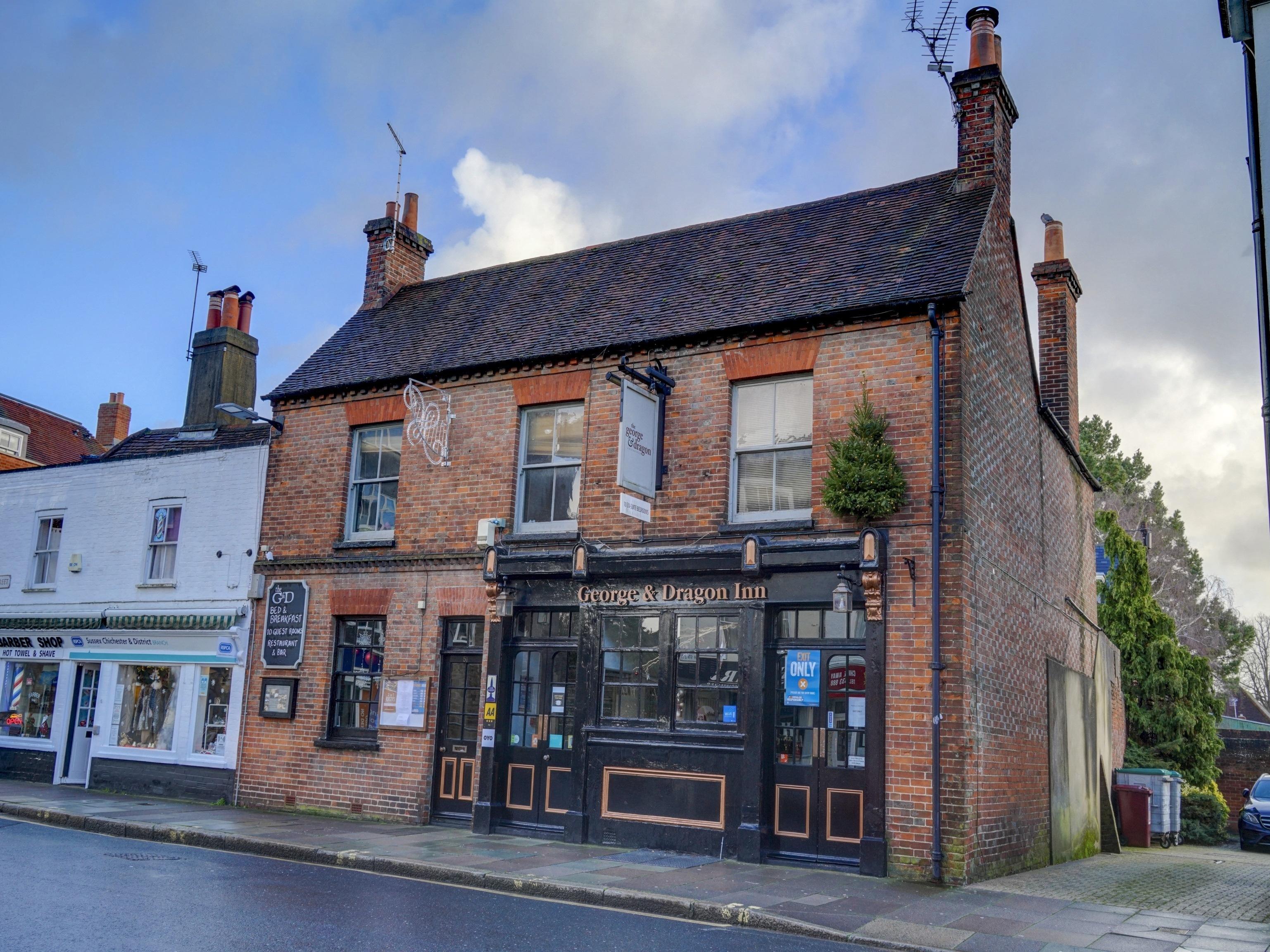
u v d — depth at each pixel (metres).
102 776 16.89
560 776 12.83
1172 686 24.69
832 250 13.48
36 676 18.66
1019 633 12.82
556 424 14.00
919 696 10.62
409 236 18.62
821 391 11.92
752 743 11.34
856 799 10.93
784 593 11.46
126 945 6.71
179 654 16.45
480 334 15.38
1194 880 12.31
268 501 16.16
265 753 15.20
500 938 7.40
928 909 8.95
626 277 15.31
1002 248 13.23
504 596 13.23
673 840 11.70
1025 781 12.52
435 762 13.83
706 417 12.59
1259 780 21.58
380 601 14.62
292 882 9.46
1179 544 37.38
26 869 9.45
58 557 18.69
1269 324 9.17
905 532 11.04
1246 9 9.48
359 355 16.38
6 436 29.14
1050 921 8.64
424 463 14.77
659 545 12.53
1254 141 9.42
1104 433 36.53
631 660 12.49
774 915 8.44
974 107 13.55
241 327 20.39
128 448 20.09
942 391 11.19
